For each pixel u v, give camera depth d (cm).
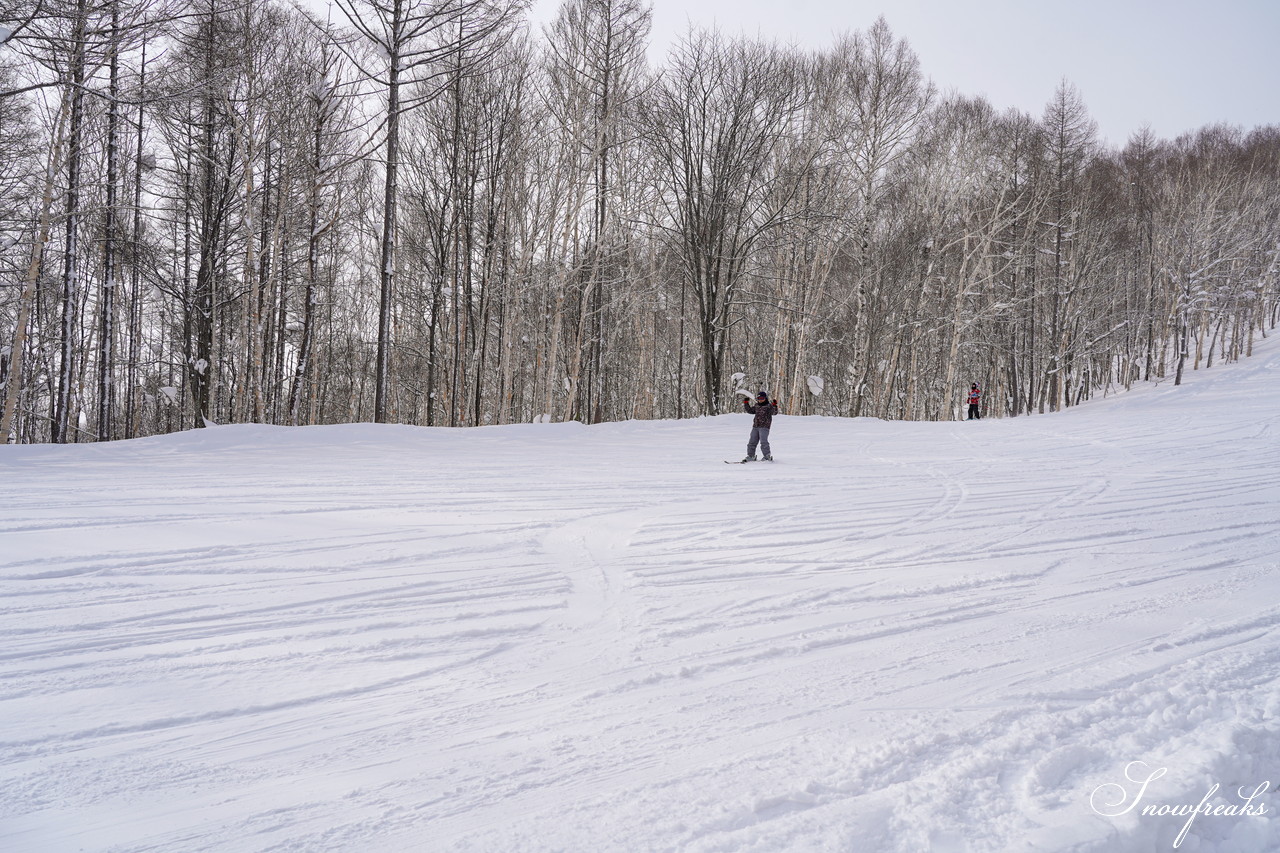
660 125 2550
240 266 2312
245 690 377
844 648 455
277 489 921
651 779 290
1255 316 5162
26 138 1827
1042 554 714
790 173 2788
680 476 1196
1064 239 3806
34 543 617
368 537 699
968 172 3316
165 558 595
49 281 2172
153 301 2811
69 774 293
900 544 751
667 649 450
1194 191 4234
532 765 305
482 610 514
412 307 3177
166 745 320
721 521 847
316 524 742
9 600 487
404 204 2848
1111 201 4003
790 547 731
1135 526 842
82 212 1739
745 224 2808
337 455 1285
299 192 2261
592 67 2397
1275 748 295
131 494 845
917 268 3288
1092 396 4741
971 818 249
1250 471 1263
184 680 386
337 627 470
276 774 299
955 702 366
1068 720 327
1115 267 4309
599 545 721
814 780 282
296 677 395
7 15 1152
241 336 2000
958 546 744
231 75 1664
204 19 1545
